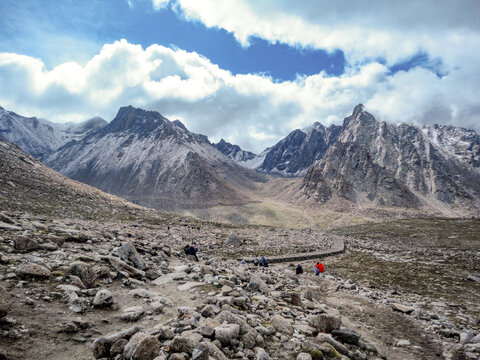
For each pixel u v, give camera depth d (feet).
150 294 35.42
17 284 28.19
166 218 223.51
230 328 26.08
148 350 20.38
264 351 25.03
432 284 81.25
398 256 139.44
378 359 31.07
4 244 39.91
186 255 73.82
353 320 46.98
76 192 198.29
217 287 42.32
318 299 58.70
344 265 115.14
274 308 39.55
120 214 180.86
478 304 61.77
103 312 27.89
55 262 36.37
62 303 27.25
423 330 44.70
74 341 21.81
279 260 121.80
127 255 47.96
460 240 179.11
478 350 36.81
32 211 109.91
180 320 28.12
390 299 62.23
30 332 21.35
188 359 20.62
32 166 212.23
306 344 27.66
